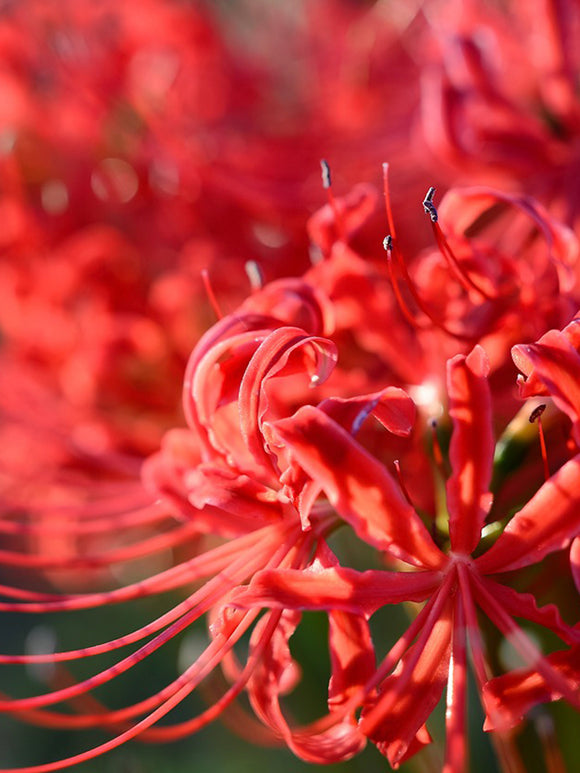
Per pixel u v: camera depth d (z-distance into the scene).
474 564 0.33
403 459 0.38
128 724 0.39
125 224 0.54
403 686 0.32
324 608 0.33
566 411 0.32
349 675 0.33
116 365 0.50
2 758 0.94
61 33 0.54
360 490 0.33
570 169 0.44
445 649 0.33
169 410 0.50
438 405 0.38
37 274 0.51
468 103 0.43
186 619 0.35
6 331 0.53
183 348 0.50
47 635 0.42
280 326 0.35
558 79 0.44
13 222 0.52
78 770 0.82
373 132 0.50
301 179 0.49
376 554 0.46
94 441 0.50
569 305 0.36
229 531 0.37
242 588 0.34
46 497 0.53
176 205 0.51
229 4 0.64
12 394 0.52
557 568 0.38
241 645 0.65
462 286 0.36
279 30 0.63
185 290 0.49
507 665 0.38
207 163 0.50
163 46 0.54
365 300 0.39
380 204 0.46
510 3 0.49
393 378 0.40
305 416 0.32
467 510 0.33
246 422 0.34
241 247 0.49
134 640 0.35
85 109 0.53
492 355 0.38
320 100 0.54
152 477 0.39
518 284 0.37
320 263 0.39
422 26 0.55
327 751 0.33
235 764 0.71
